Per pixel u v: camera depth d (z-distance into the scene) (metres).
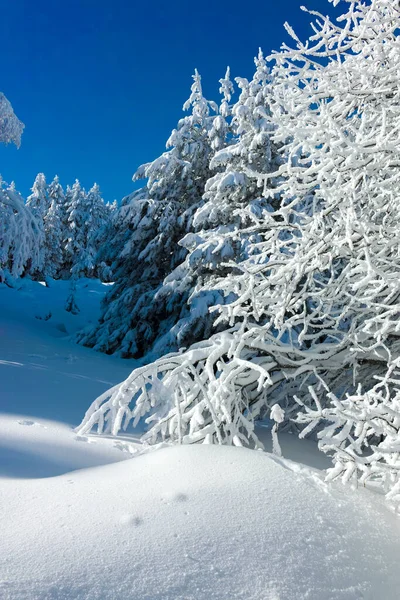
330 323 4.50
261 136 10.94
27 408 4.77
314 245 4.26
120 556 1.78
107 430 4.24
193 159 14.16
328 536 2.15
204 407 4.05
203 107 14.11
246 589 1.71
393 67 3.78
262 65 11.81
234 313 4.48
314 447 4.57
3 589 1.53
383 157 3.58
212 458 2.93
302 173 3.80
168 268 14.73
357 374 5.11
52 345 11.98
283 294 4.38
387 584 1.94
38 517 2.08
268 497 2.43
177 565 1.77
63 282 34.38
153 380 4.23
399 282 3.43
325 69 4.03
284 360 4.62
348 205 3.84
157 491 2.43
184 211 13.98
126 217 14.38
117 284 16.25
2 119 15.95
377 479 3.12
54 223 48.91
